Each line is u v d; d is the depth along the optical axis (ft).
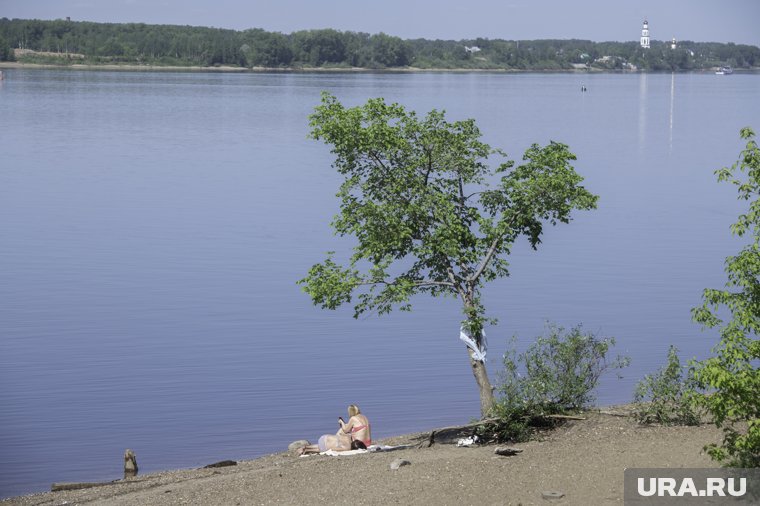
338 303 68.69
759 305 46.96
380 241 67.67
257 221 222.48
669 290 154.10
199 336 122.93
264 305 141.59
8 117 524.52
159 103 650.43
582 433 57.31
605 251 190.90
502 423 60.59
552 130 474.49
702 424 57.21
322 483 52.31
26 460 78.18
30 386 100.58
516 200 69.72
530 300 147.74
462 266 69.31
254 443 82.69
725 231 216.74
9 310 137.90
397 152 70.28
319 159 360.48
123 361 110.73
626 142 425.28
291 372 105.81
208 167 333.42
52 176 303.27
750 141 49.70
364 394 97.30
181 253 183.62
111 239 197.88
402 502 47.37
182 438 83.30
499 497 46.68
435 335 123.95
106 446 81.41
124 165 336.29
